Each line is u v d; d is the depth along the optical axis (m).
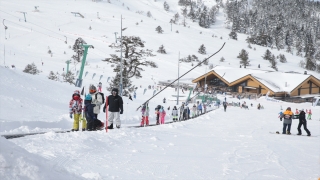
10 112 18.38
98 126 13.64
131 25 167.50
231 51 146.62
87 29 143.88
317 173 8.22
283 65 137.12
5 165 3.21
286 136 17.59
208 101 59.19
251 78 76.38
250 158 9.81
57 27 139.62
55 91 29.98
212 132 17.69
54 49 103.69
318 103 64.38
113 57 49.59
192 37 159.50
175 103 54.69
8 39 108.50
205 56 128.75
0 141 3.48
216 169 8.01
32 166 3.38
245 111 46.88
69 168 6.88
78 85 36.12
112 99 13.90
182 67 103.25
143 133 13.39
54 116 19.66
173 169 7.66
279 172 8.13
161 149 10.29
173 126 18.91
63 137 10.08
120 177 6.60
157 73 91.44
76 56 94.69
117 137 11.59
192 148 10.98
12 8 168.12
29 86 27.86
